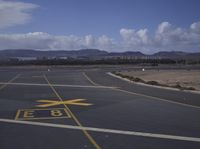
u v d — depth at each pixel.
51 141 10.87
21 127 13.38
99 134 11.91
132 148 9.94
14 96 25.47
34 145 10.34
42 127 13.31
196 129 12.80
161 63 142.00
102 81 42.31
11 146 10.25
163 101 22.05
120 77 49.44
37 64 137.00
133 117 15.60
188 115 16.20
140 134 11.92
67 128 13.04
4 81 42.72
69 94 26.81
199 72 58.53
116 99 23.22
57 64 137.50
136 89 31.44
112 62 146.25
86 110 17.97
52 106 19.70
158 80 43.56
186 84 37.22
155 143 10.59
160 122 14.33
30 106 19.75
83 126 13.41
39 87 33.81
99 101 22.06
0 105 20.28
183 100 22.62
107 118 15.34
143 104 20.48
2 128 13.20
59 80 44.16
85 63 142.62
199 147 10.13
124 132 12.26
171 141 10.88
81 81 42.28
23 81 42.59
